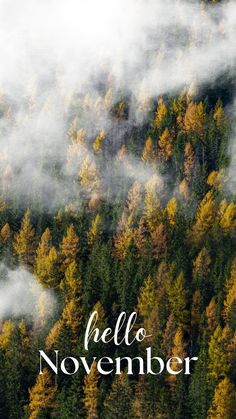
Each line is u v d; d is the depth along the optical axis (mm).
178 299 92812
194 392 80312
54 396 86125
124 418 79938
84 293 99250
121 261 107375
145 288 93875
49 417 85625
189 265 101250
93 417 82562
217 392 78438
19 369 91375
